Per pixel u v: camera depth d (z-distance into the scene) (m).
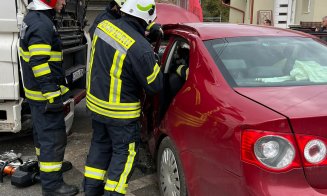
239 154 2.14
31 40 3.04
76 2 5.71
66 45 5.07
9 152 4.20
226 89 2.53
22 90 3.96
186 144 2.70
